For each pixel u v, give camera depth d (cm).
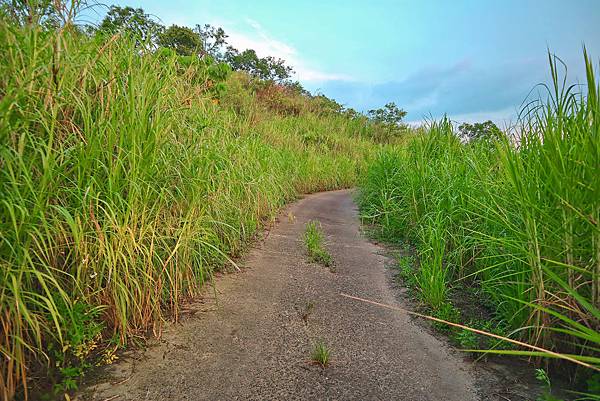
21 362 144
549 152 188
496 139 257
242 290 295
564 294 189
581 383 184
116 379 170
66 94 193
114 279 186
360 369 197
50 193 164
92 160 191
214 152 323
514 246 208
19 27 181
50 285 176
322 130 1845
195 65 350
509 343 219
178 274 245
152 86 242
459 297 302
